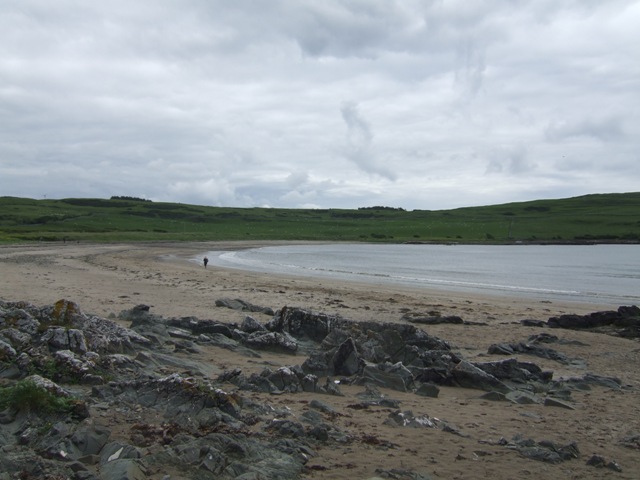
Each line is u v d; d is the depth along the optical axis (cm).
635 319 2345
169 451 699
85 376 1009
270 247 11569
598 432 966
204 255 7819
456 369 1287
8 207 17312
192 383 912
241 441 755
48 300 2420
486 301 3416
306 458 733
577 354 1800
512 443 868
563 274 6272
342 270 5912
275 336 1577
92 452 714
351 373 1294
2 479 623
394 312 2592
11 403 806
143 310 1991
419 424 930
